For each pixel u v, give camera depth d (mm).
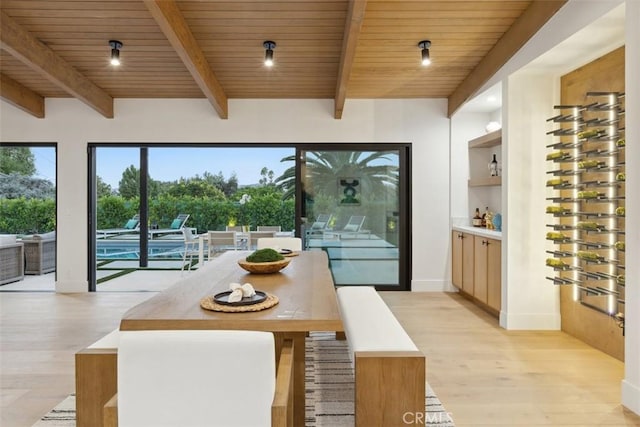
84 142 4824
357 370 1641
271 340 1110
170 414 1106
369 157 4965
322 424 1982
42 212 5902
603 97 2881
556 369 2639
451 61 4004
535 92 3426
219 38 3557
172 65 4086
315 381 2469
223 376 1101
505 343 3123
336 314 1524
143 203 6688
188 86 4559
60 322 3666
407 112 4906
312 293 1874
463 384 2422
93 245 4926
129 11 3191
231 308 1569
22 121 4797
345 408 2139
